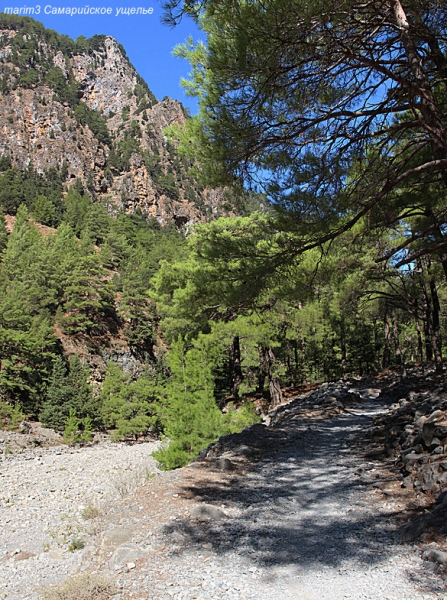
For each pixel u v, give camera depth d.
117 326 69.19
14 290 55.31
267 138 8.21
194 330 24.64
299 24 6.97
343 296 17.00
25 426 40.25
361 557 5.27
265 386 40.28
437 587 4.35
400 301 18.81
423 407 10.83
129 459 24.80
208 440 13.96
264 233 9.40
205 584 4.95
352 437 12.73
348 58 7.88
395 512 6.51
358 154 8.84
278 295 10.05
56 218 126.56
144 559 5.71
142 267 76.81
